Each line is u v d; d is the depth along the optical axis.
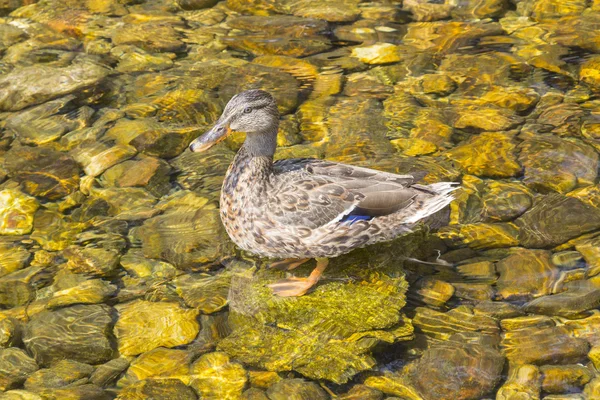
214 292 1.90
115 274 1.93
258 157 1.92
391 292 1.89
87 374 1.80
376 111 2.21
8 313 1.87
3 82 2.29
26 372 1.80
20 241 1.98
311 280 1.91
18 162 2.12
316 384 1.78
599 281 1.89
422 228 1.99
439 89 2.27
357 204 1.90
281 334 1.84
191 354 1.82
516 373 1.79
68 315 1.87
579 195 2.02
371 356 1.81
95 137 2.17
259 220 1.90
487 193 2.04
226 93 2.27
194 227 2.00
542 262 1.92
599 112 2.19
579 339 1.82
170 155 2.14
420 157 2.11
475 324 1.84
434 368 1.79
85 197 2.05
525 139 2.14
